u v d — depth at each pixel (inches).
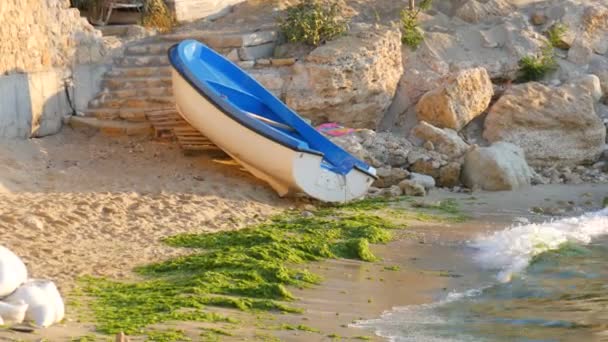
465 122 997.8
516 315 522.3
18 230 640.4
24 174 790.5
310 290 561.6
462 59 1090.7
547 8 1171.3
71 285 533.6
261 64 992.9
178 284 544.1
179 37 1024.2
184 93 834.8
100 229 672.4
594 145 1000.9
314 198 818.8
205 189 805.9
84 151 881.5
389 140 938.1
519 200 861.8
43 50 906.1
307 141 850.8
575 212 822.5
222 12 1120.2
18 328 422.3
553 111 994.7
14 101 858.1
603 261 649.0
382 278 599.8
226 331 460.1
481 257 657.6
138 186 793.6
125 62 999.0
